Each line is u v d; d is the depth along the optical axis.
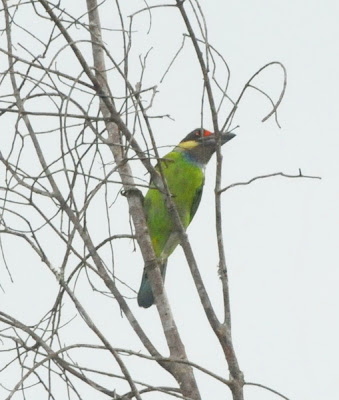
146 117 9.44
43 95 9.01
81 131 9.11
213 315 9.57
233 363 9.30
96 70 9.94
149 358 8.78
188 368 10.09
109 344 8.29
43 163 9.48
